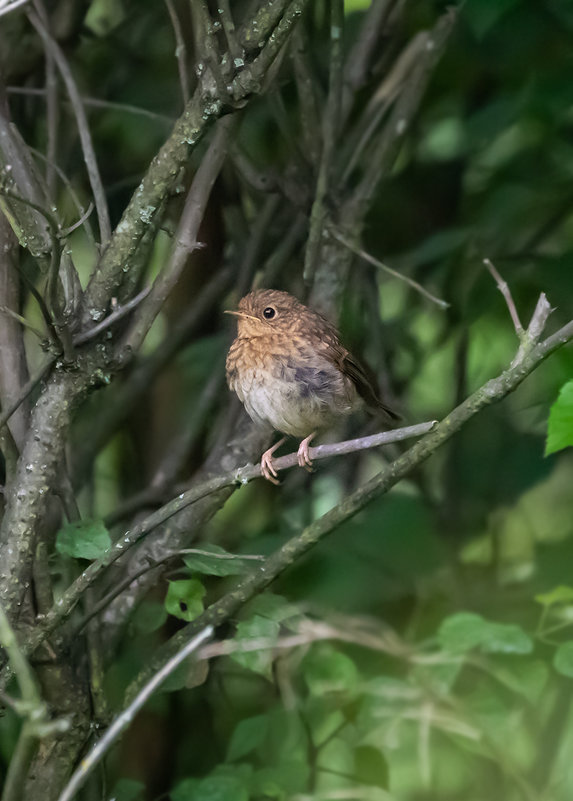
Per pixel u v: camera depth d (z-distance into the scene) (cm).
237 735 846
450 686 897
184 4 818
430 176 1127
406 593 977
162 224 789
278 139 1045
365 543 979
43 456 644
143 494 986
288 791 834
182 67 725
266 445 903
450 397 1120
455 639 768
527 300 1040
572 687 949
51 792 686
